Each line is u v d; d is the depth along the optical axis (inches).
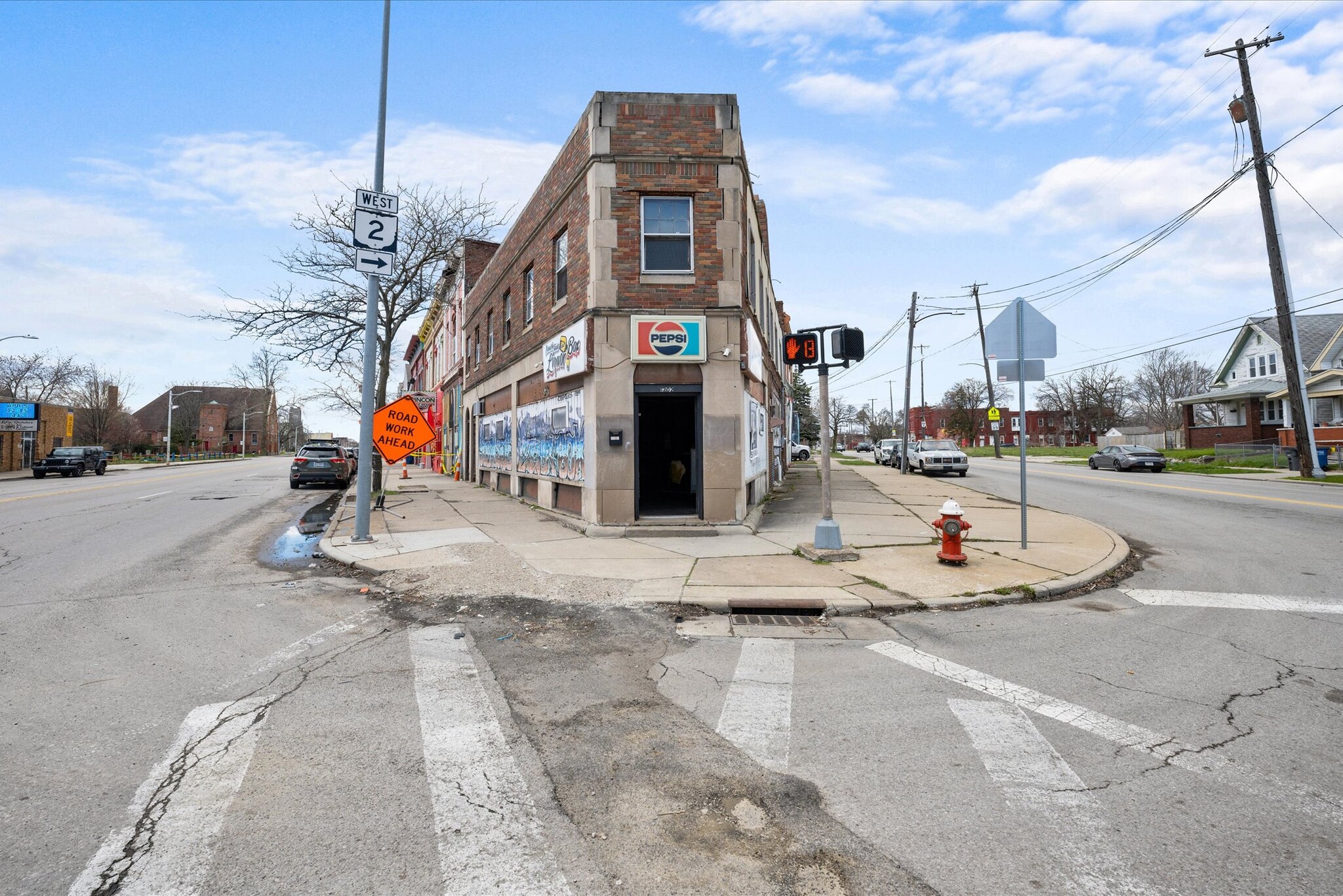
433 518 536.4
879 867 109.2
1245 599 283.9
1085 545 395.9
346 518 540.4
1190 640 228.8
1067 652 218.5
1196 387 3095.5
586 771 140.7
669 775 138.9
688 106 456.4
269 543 446.3
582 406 476.7
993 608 273.9
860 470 1285.7
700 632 242.8
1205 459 1418.6
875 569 333.4
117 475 1421.0
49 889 102.3
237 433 3848.4
